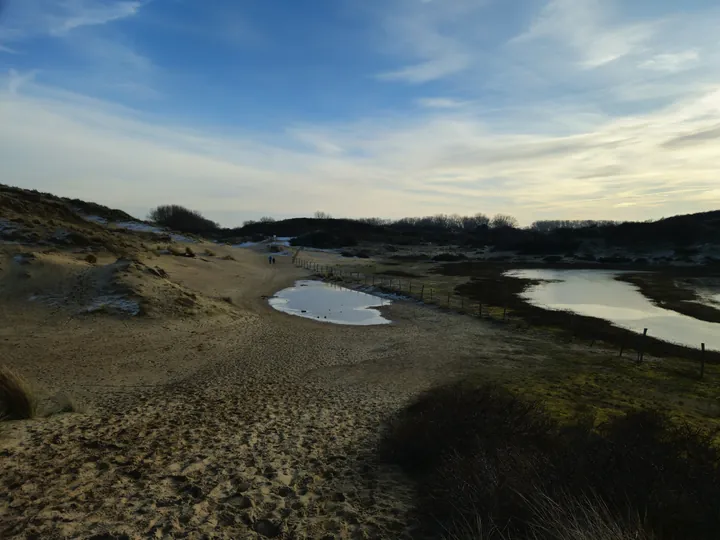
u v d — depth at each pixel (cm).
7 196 3906
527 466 436
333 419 939
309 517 441
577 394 1305
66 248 3198
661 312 3173
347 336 2316
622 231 10194
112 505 425
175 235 7156
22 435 617
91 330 1923
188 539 375
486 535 346
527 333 2434
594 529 308
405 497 496
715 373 1672
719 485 403
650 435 604
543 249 10144
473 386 1194
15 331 1795
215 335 2103
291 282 4894
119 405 983
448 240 13488
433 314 3050
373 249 10894
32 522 377
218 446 672
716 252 8106
